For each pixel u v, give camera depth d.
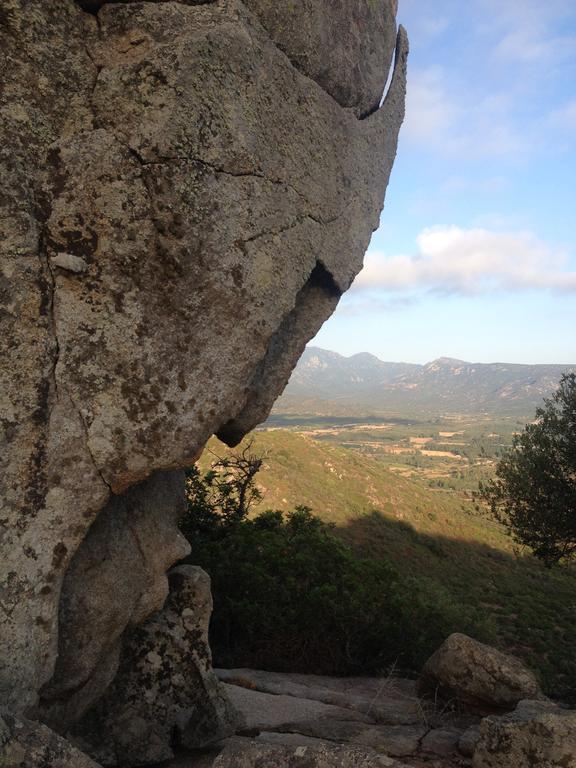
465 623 9.65
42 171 2.88
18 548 2.74
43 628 2.78
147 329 3.01
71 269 2.87
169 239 2.98
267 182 3.38
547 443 13.48
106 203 2.91
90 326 2.92
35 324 2.84
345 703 5.09
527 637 22.23
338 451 78.12
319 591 7.57
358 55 4.09
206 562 8.20
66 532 2.87
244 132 3.20
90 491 2.94
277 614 7.55
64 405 2.88
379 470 75.38
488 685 4.62
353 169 4.17
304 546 8.93
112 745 3.57
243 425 4.07
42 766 2.34
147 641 3.86
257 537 8.99
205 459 36.34
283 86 3.47
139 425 3.00
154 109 2.93
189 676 3.90
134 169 2.94
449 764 3.72
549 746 3.13
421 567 43.53
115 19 3.09
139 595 3.52
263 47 3.34
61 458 2.86
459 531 59.00
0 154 2.79
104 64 3.05
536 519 13.42
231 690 5.06
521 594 35.31
